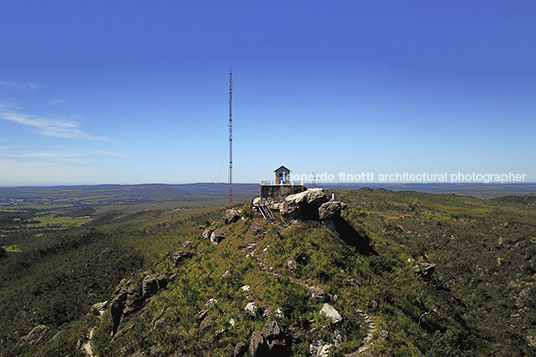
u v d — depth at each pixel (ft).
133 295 192.95
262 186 207.31
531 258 304.50
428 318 144.36
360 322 118.62
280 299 122.42
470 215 569.64
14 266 498.69
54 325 317.01
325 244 167.22
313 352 105.19
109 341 171.53
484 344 161.38
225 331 118.83
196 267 186.91
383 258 182.50
